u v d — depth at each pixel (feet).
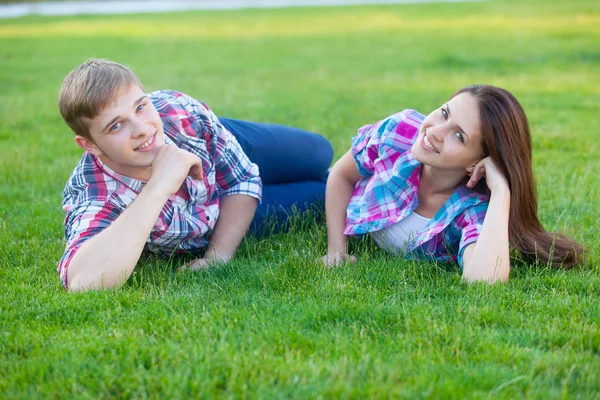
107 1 105.09
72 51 44.62
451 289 9.65
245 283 10.05
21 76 34.01
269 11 82.74
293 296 9.49
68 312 8.87
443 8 77.97
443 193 10.89
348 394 6.92
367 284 9.98
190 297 9.41
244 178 11.48
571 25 53.62
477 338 8.14
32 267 10.85
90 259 9.54
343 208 11.71
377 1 98.43
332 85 31.17
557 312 8.96
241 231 11.37
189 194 10.71
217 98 27.78
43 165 17.57
